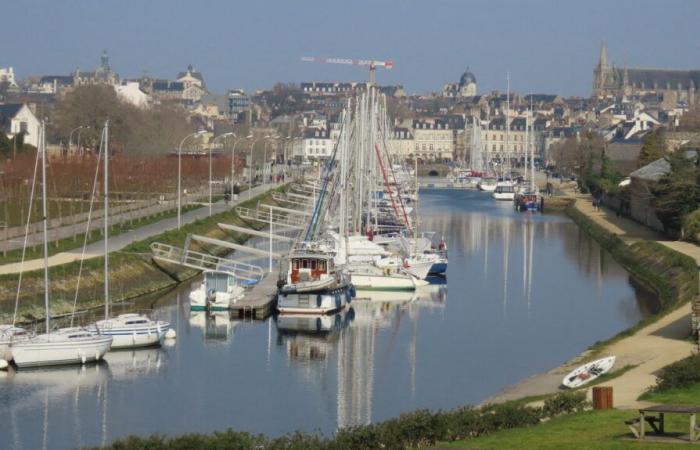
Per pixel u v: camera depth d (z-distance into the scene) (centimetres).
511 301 18212
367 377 12825
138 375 12812
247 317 16512
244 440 8019
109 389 12144
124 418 11062
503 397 11388
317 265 17150
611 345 13125
